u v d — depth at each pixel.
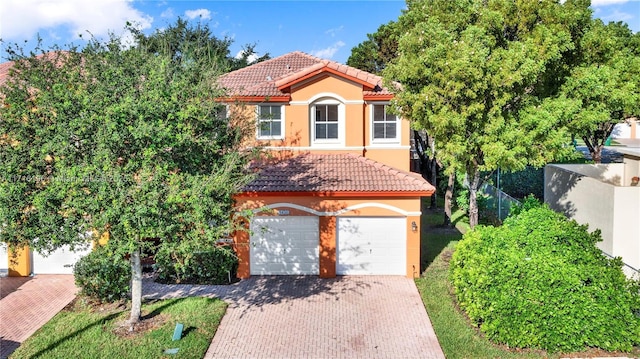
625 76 24.41
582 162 38.00
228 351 13.45
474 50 17.48
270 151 20.64
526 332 13.00
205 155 13.16
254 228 18.98
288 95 21.02
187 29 36.19
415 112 18.53
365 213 18.73
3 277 19.27
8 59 12.77
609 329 12.64
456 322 14.78
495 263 13.98
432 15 21.23
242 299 16.97
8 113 11.89
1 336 14.29
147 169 11.63
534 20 19.44
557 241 15.52
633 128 63.56
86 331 14.35
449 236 24.58
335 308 16.16
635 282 13.27
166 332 14.19
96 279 16.20
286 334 14.41
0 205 11.41
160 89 12.23
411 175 20.17
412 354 13.23
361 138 21.28
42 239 11.84
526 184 32.41
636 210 19.94
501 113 18.55
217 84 14.35
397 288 17.80
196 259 18.25
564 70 21.02
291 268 19.25
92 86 12.39
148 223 11.66
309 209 18.70
